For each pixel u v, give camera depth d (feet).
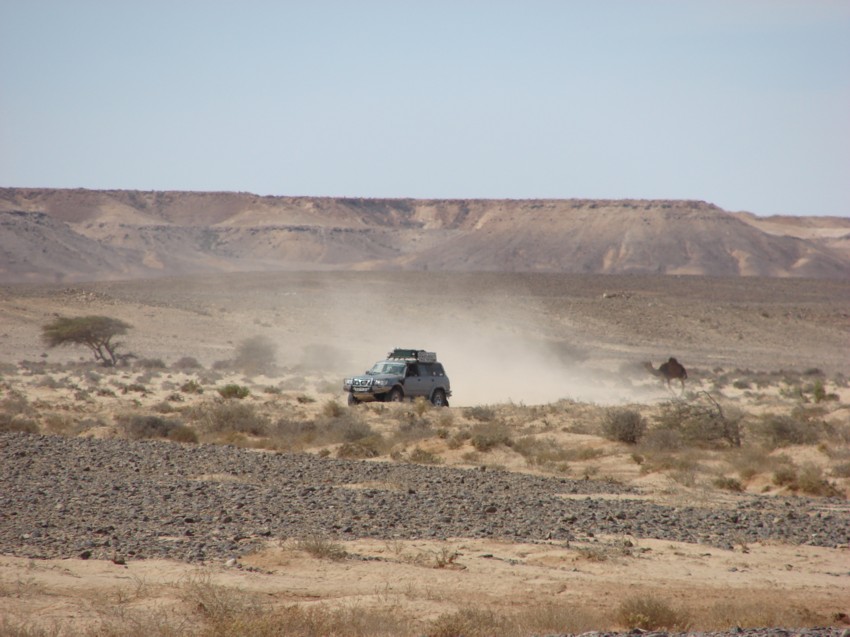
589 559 168.86
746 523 214.69
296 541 171.22
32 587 126.72
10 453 291.99
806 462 307.37
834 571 170.81
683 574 162.09
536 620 123.54
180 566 146.10
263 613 119.24
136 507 204.03
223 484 244.42
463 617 119.85
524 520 205.57
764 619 131.64
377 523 194.90
